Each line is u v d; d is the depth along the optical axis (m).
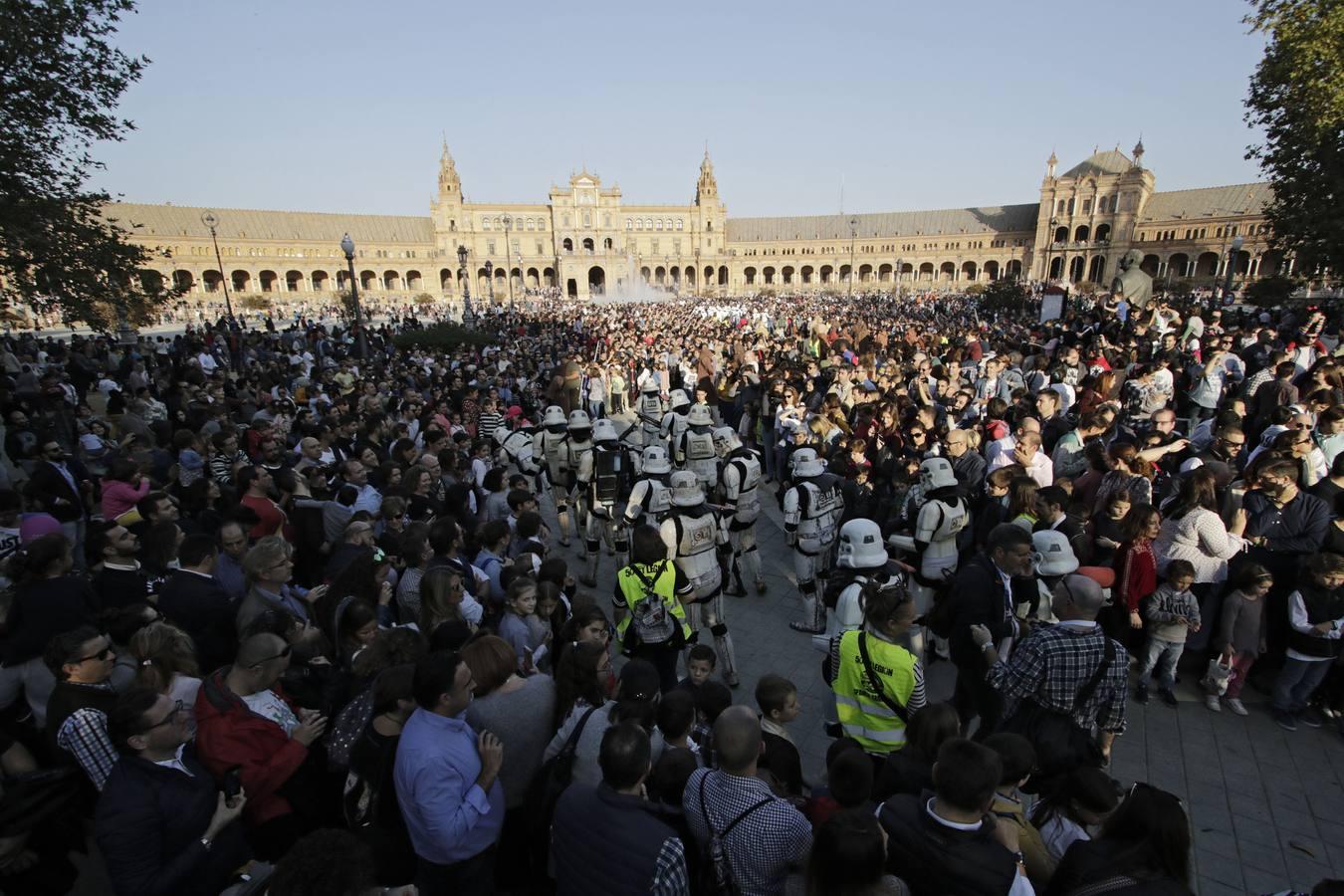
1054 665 3.96
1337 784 5.07
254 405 14.91
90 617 4.80
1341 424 7.00
